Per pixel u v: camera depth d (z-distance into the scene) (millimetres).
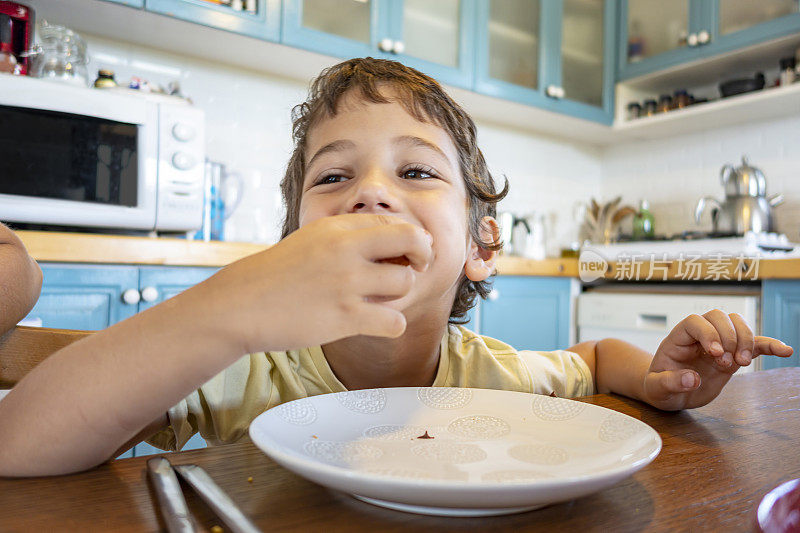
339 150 599
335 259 299
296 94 2334
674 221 2904
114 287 1439
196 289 342
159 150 1620
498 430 403
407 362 639
